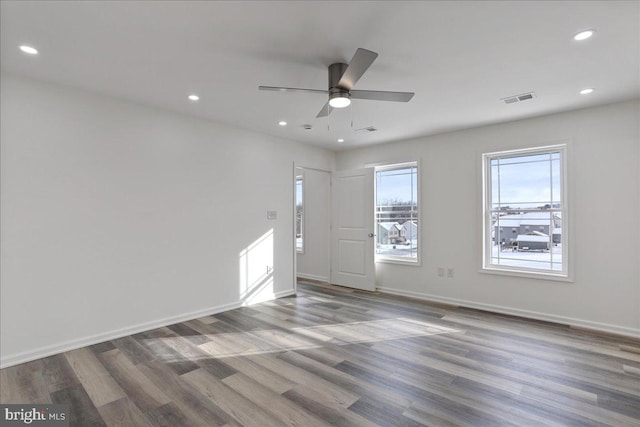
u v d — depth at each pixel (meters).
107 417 2.03
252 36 2.23
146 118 3.54
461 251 4.52
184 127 3.85
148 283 3.53
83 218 3.10
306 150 5.43
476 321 3.82
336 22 2.07
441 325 3.68
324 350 3.00
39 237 2.85
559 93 3.20
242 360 2.79
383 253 5.50
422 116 3.92
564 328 3.58
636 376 2.52
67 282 3.00
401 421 1.99
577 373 2.56
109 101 3.28
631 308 3.37
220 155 4.21
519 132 4.05
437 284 4.74
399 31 2.17
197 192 3.96
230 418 2.02
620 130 3.43
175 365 2.70
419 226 4.92
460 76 2.84
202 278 4.00
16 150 2.75
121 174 3.35
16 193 2.75
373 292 5.27
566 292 3.73
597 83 2.98
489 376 2.52
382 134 4.77
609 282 3.48
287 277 5.07
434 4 1.89
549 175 3.93
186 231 3.86
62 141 2.99
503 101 3.41
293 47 2.37
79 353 2.92
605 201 3.50
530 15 2.00
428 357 2.86
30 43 2.29
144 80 2.92
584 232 3.62
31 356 2.78
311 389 2.34
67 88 3.02
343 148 5.76
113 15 1.99
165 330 3.50
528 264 4.06
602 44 2.32
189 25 2.10
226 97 3.32
